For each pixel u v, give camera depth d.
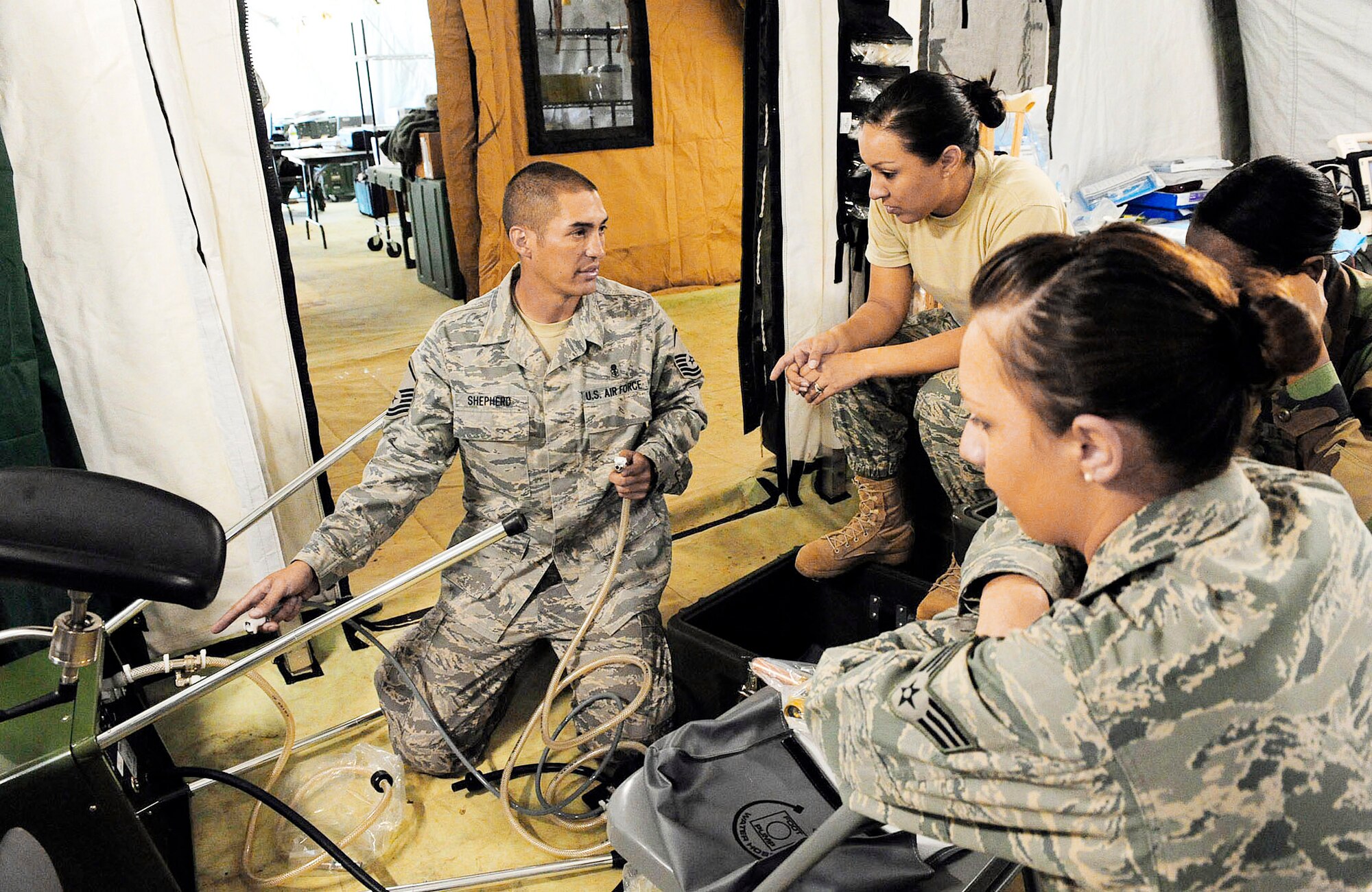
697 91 5.71
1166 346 0.58
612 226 5.64
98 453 2.08
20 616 1.92
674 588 2.60
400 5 9.17
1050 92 3.33
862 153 1.99
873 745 0.75
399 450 1.83
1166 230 3.15
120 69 1.89
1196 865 0.62
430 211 6.08
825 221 2.89
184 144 2.00
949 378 2.21
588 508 1.88
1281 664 0.60
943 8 2.93
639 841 1.17
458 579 1.92
